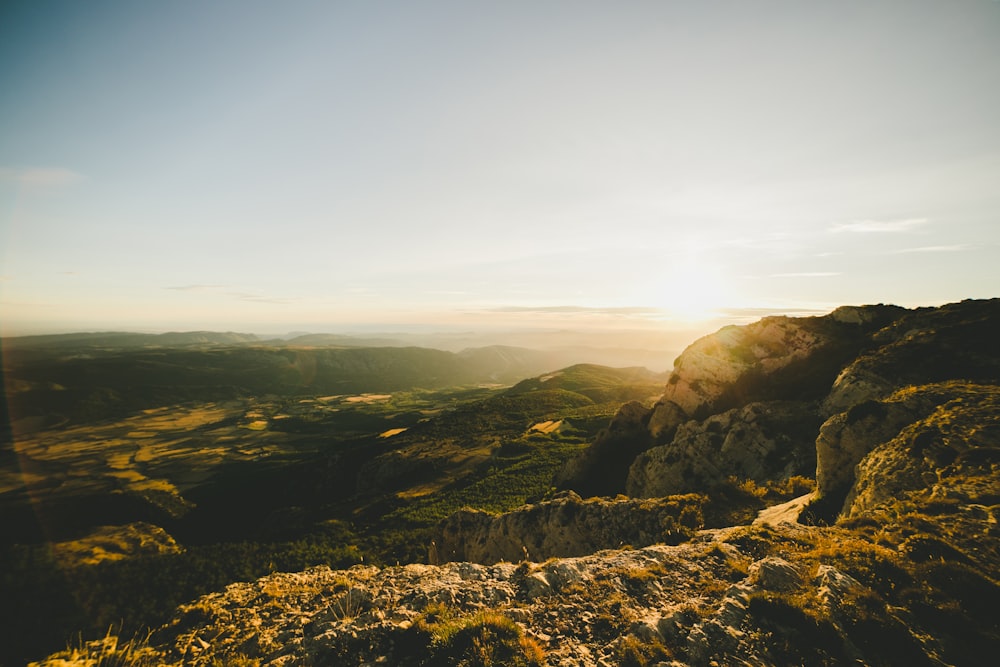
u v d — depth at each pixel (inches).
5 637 759.1
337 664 373.4
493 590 498.3
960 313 1670.8
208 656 414.9
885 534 497.4
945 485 616.1
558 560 577.3
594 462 2373.3
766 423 1641.2
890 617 333.1
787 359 2070.6
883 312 2140.7
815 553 471.5
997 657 296.2
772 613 361.1
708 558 532.4
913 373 1365.7
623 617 413.7
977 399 874.8
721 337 2358.5
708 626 365.4
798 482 1205.1
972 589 357.4
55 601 1061.8
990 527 466.9
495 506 2659.9
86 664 399.2
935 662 293.9
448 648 368.8
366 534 2490.2
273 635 448.8
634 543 922.7
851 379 1509.6
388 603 492.7
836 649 313.6
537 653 357.4
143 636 471.5
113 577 1379.2
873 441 962.1
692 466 1678.2
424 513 2787.9
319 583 591.8
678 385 2258.9
